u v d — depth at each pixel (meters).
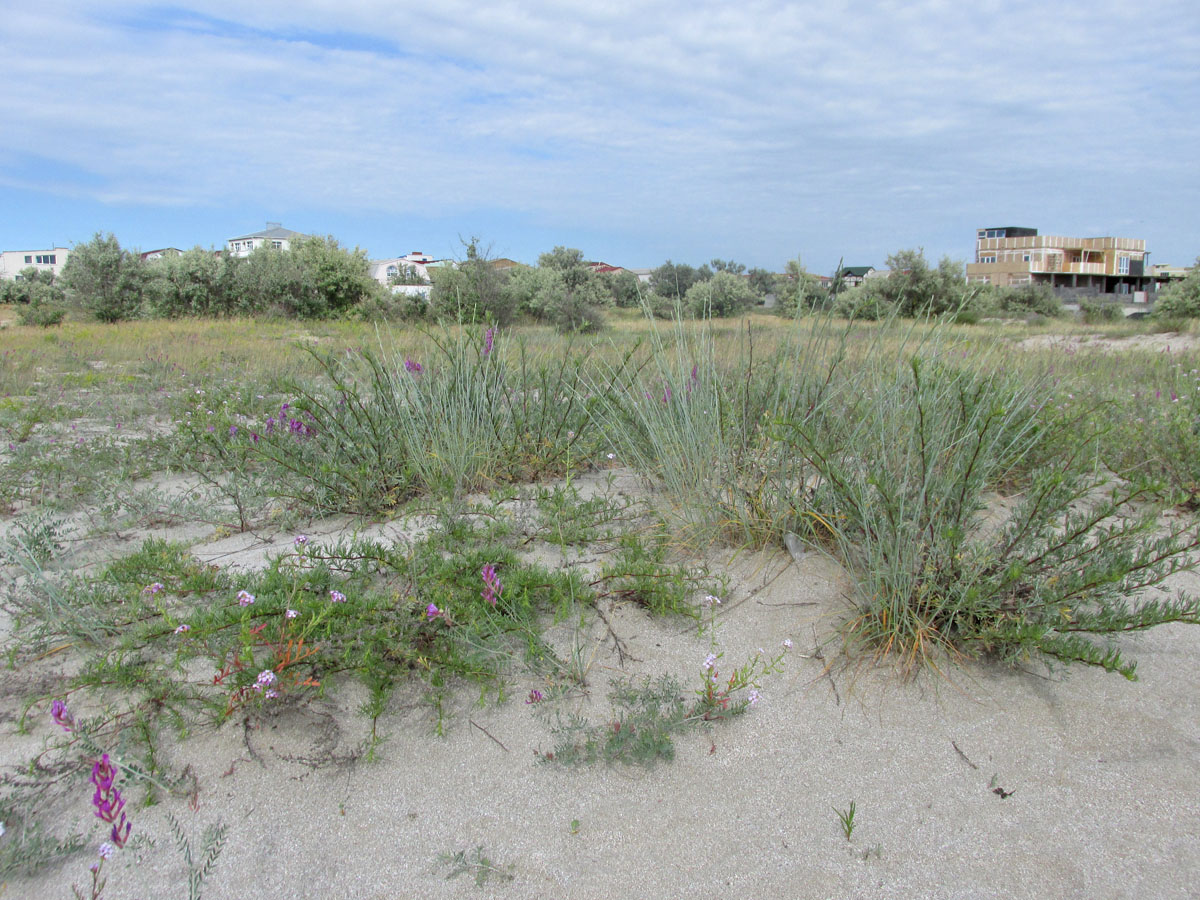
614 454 4.49
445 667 2.45
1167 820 1.94
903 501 2.68
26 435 5.68
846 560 2.92
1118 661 2.27
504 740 2.26
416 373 4.59
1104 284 70.38
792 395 3.64
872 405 3.34
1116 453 4.34
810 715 2.37
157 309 24.59
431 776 2.11
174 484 4.48
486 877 1.80
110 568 2.80
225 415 5.07
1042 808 1.99
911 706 2.40
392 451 4.04
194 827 1.92
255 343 13.39
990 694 2.45
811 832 1.93
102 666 2.28
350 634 2.43
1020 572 2.43
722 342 5.06
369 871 1.81
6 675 2.45
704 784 2.10
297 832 1.92
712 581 3.11
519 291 24.30
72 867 1.79
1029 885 1.77
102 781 1.62
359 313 23.78
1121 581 2.58
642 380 4.44
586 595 2.81
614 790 2.07
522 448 4.39
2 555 3.18
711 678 2.51
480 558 2.91
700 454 3.58
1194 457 4.00
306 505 3.79
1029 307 32.41
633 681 2.51
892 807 2.00
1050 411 3.73
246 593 2.37
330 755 2.16
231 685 2.18
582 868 1.83
